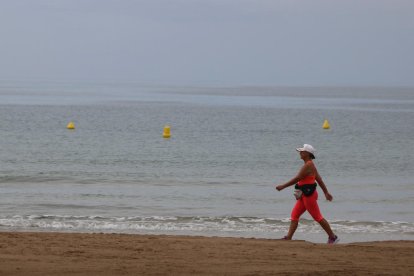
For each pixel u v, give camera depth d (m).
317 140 108.38
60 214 41.47
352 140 109.25
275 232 35.91
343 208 46.22
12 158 76.12
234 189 55.06
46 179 59.62
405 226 38.59
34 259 20.36
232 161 76.81
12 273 18.33
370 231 36.94
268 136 114.38
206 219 39.91
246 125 140.00
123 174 63.97
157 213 42.62
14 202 46.16
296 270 19.45
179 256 21.41
